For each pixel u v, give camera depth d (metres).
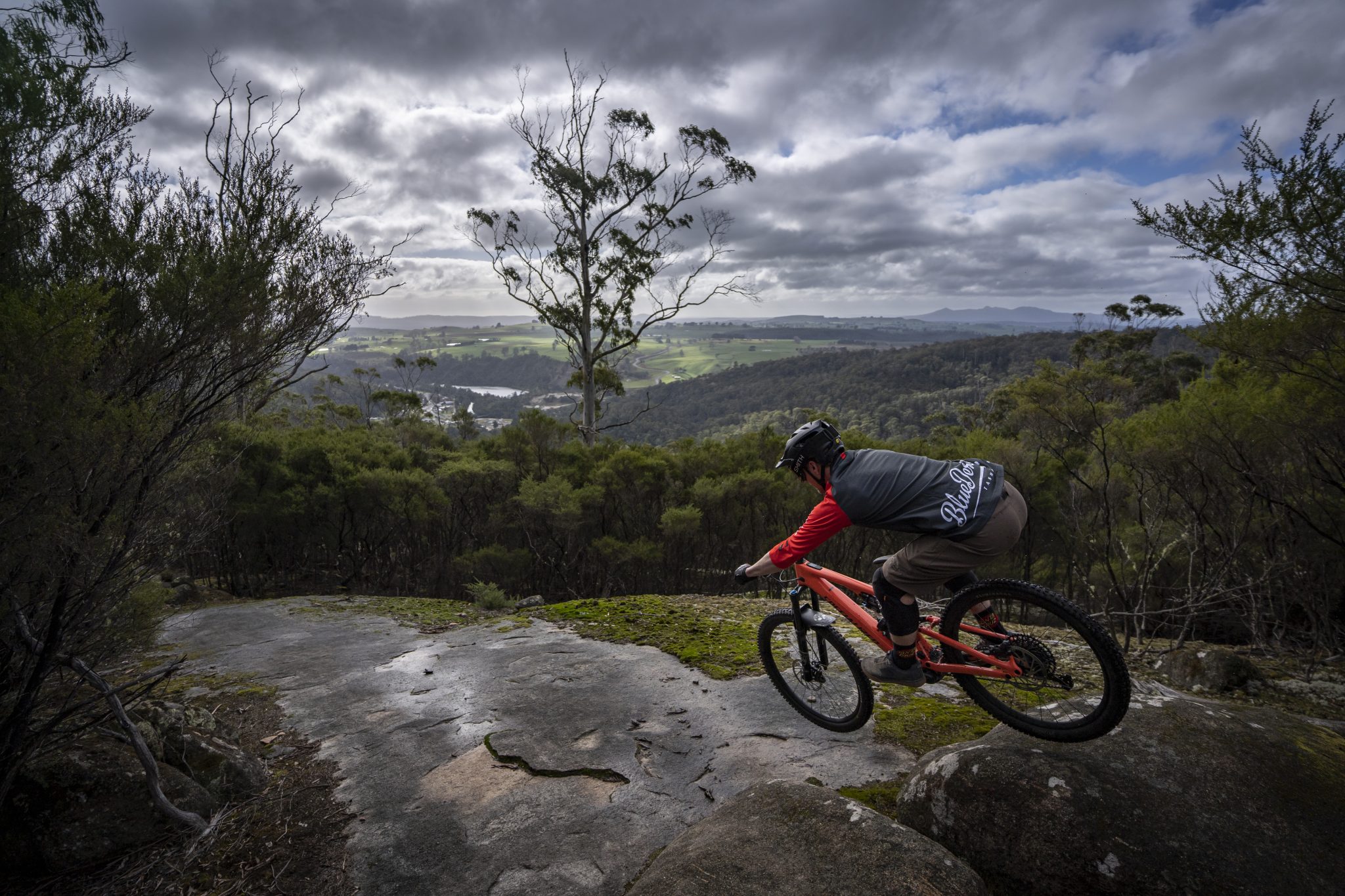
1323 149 4.12
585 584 12.80
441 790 3.43
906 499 2.72
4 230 3.00
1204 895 2.18
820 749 3.59
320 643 6.40
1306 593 5.78
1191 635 7.03
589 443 26.16
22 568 2.67
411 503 11.66
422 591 12.76
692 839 2.59
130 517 3.11
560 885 2.67
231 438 7.35
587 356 27.30
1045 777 2.56
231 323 3.50
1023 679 2.75
